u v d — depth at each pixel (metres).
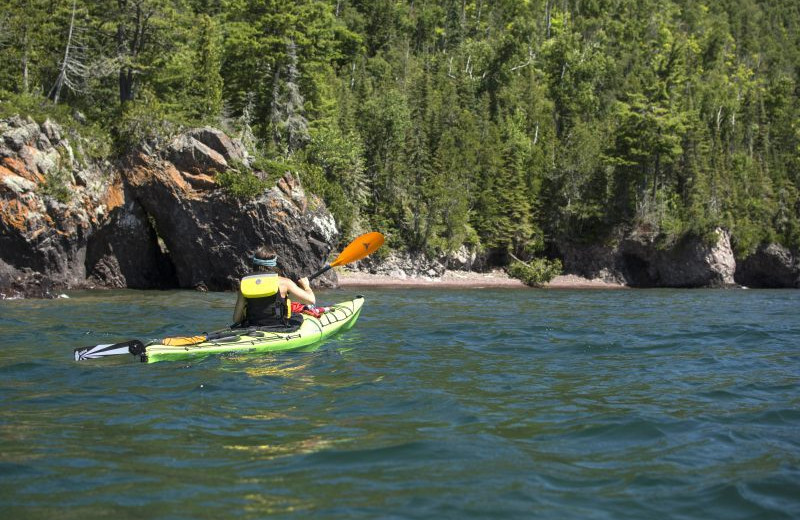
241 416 5.26
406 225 45.62
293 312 9.41
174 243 29.06
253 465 4.13
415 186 46.66
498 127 59.28
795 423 5.28
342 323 9.82
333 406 5.61
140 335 10.27
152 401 5.74
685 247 49.19
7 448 4.42
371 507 3.51
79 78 32.97
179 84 37.16
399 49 77.88
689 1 119.38
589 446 4.64
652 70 69.56
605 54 84.31
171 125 28.73
